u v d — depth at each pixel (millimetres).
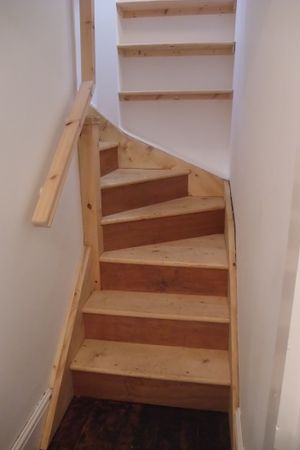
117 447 1545
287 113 804
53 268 1582
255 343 1141
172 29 2564
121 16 2557
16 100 1221
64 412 1701
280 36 896
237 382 1534
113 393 1782
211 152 2727
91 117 1787
